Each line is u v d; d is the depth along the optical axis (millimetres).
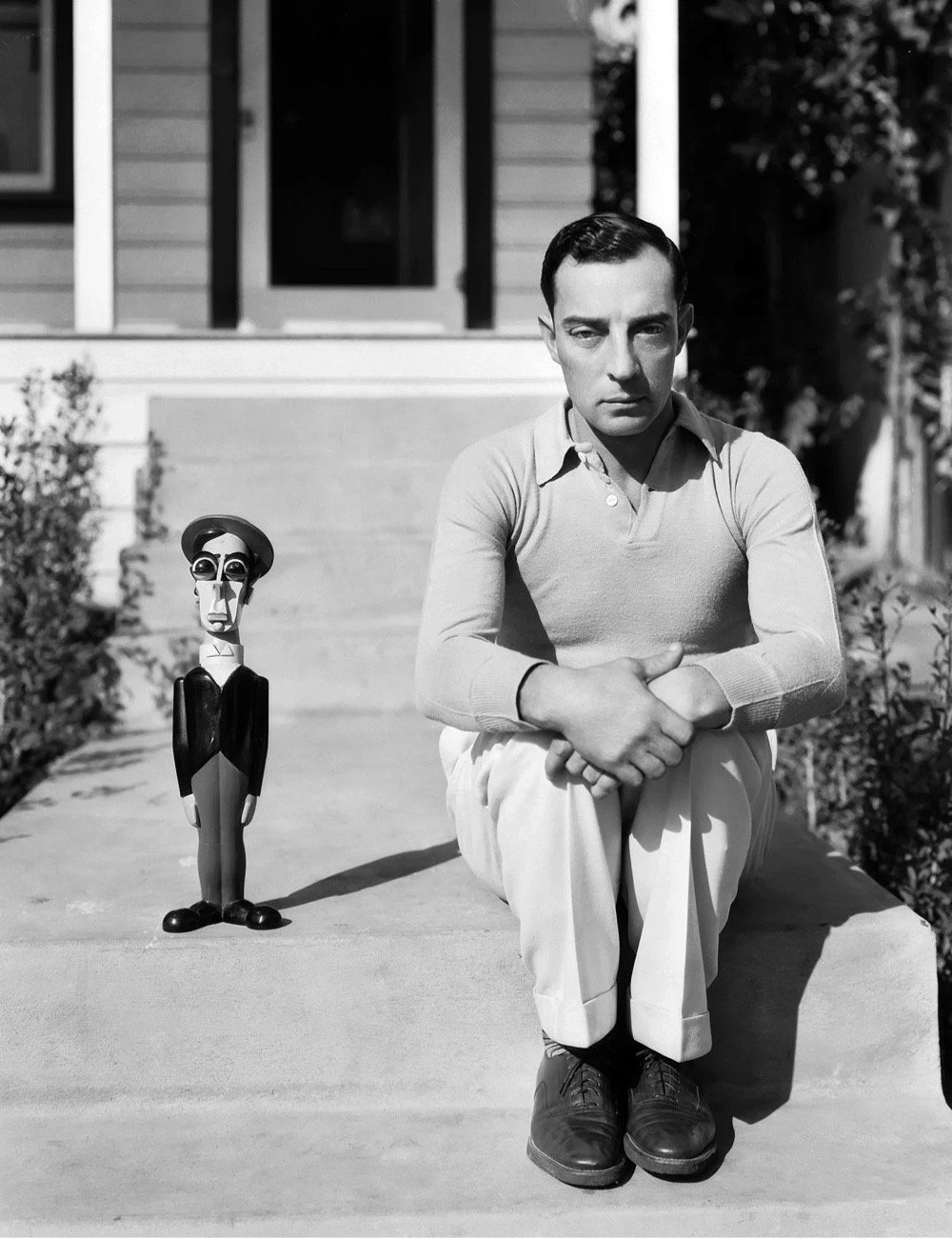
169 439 5039
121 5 6941
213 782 2457
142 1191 2131
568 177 7141
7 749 3971
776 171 7184
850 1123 2350
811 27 6410
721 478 2273
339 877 2729
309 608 4500
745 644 2441
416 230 7266
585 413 2168
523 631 2342
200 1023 2393
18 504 4102
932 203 6828
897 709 3477
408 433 5098
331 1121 2363
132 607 4391
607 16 7805
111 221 5160
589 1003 2123
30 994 2375
